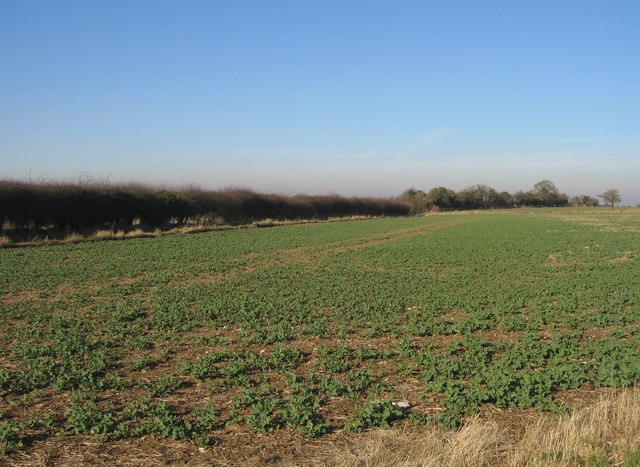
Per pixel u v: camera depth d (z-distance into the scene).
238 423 7.36
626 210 119.31
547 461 5.88
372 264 25.33
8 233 31.23
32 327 12.61
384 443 6.61
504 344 11.19
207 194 50.16
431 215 104.06
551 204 159.00
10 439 6.75
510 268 24.16
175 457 6.43
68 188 35.16
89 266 22.48
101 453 6.52
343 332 12.24
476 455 6.05
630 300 16.34
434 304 15.47
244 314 13.91
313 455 6.46
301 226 55.00
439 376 9.23
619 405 7.29
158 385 8.66
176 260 25.12
